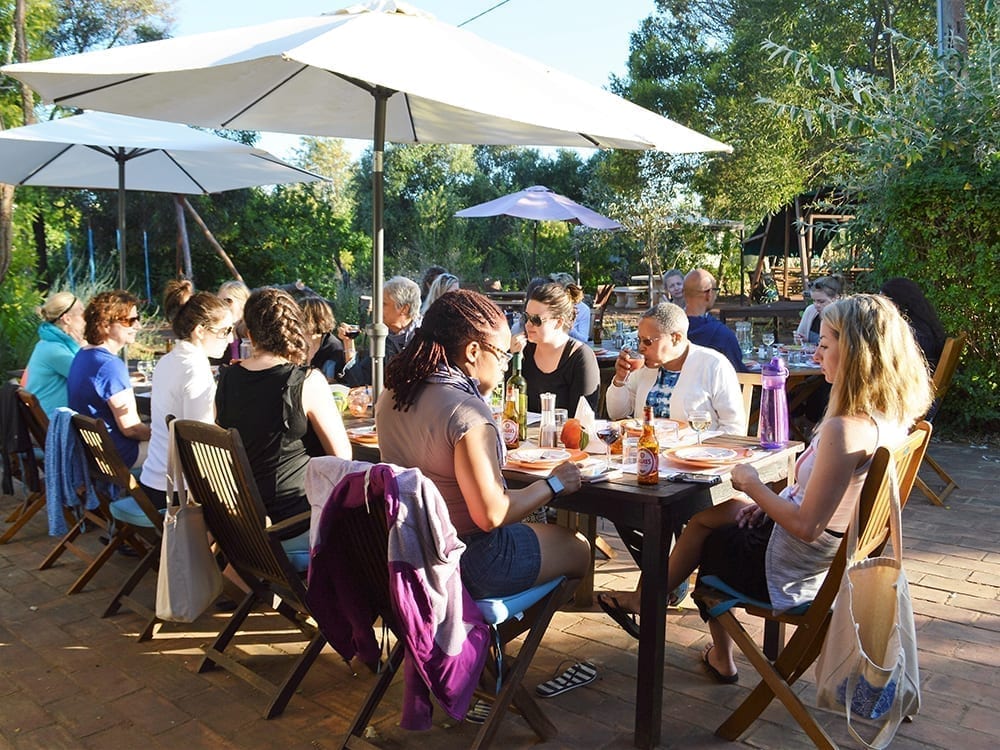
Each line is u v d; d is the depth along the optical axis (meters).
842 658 2.36
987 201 6.57
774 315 10.10
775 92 15.57
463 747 2.69
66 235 16.30
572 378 4.31
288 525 2.83
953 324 6.93
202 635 3.54
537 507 2.47
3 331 8.97
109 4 20.28
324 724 2.83
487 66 2.94
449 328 2.42
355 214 26.06
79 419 3.59
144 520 3.51
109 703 2.97
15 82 10.12
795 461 3.22
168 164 6.69
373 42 2.75
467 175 27.69
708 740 2.70
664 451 3.07
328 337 5.68
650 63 18.92
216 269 20.89
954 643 3.36
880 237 7.66
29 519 4.89
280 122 4.68
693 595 2.76
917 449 2.62
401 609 2.08
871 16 16.30
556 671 3.19
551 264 24.66
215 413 3.21
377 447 3.33
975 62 7.21
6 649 3.40
